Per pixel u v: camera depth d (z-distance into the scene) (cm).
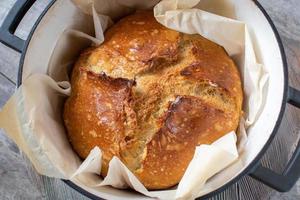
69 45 52
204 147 45
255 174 44
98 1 51
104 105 48
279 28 59
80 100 49
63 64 52
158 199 46
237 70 51
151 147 47
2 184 58
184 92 48
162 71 49
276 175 44
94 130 48
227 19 49
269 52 49
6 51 61
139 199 46
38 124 47
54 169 46
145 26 51
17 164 58
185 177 44
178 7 50
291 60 57
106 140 48
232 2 50
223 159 45
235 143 46
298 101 47
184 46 50
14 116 46
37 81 48
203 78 48
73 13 51
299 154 44
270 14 60
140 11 53
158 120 47
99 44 52
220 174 46
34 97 48
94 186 46
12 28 49
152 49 50
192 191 44
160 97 48
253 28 49
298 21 60
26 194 57
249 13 49
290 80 56
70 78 53
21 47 49
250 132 48
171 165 47
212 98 48
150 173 47
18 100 47
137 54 49
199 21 50
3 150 58
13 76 61
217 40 51
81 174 46
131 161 47
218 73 49
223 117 47
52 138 48
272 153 51
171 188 48
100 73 49
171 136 47
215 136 47
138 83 48
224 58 51
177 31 51
